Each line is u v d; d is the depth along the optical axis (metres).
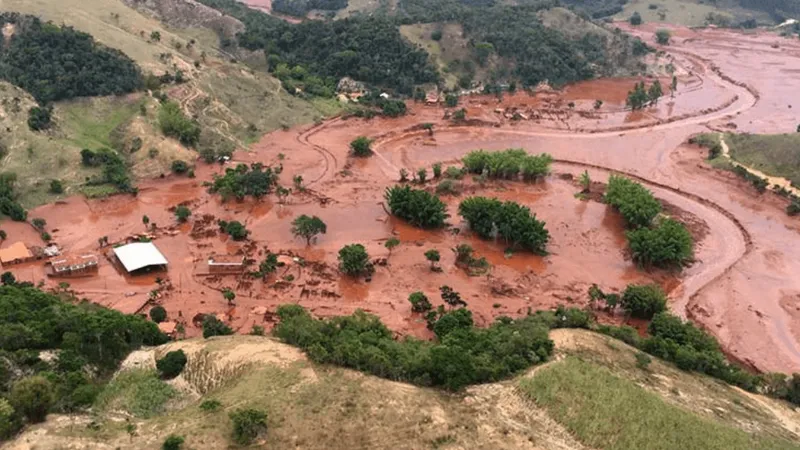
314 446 63.53
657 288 112.88
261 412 65.44
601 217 149.62
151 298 109.56
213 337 91.38
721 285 124.88
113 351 85.50
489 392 76.50
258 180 150.25
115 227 135.25
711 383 88.12
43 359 79.75
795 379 90.75
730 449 69.25
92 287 113.38
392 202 141.88
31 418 66.31
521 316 109.81
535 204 154.88
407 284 118.19
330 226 139.25
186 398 77.19
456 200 154.12
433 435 66.50
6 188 136.75
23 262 119.69
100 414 71.12
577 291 119.44
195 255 124.88
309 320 93.31
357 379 74.62
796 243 141.75
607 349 90.81
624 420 72.38
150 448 61.72
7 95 156.75
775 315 116.12
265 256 125.31
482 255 130.12
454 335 92.25
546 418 73.19
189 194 151.62
